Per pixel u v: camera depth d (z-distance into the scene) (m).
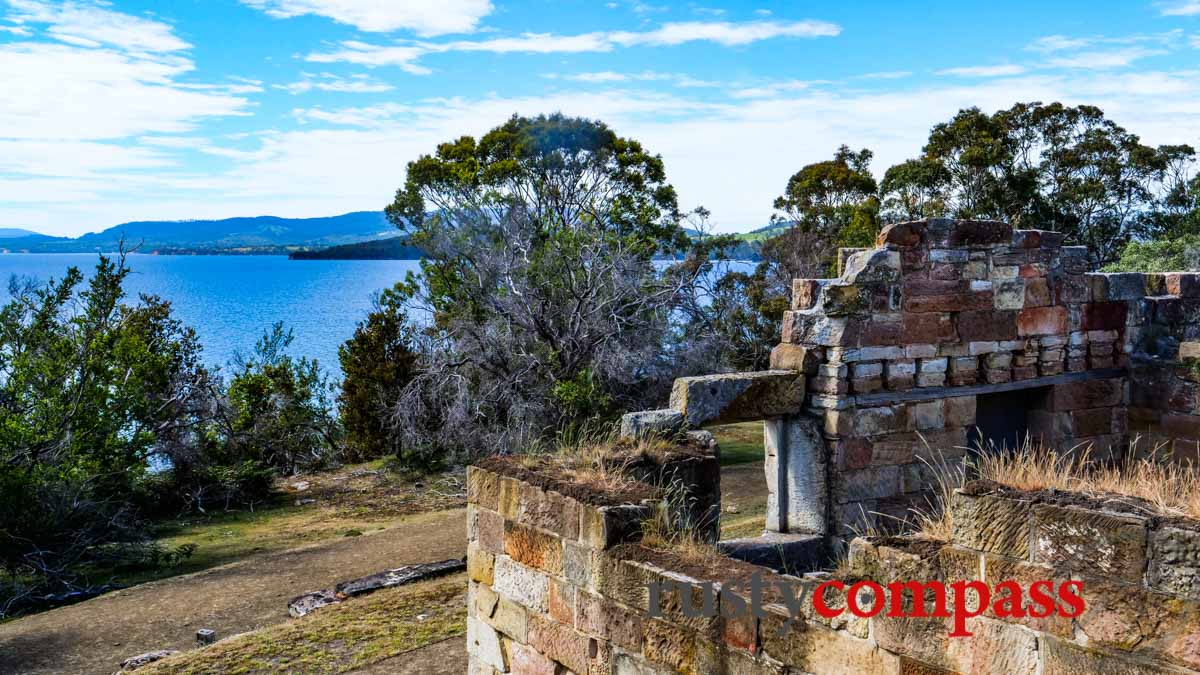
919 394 10.98
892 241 10.73
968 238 11.26
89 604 13.03
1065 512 3.96
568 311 25.28
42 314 21.92
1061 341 12.09
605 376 25.00
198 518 22.64
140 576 16.94
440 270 29.81
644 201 39.56
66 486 18.36
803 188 41.84
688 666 5.37
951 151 38.09
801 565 10.24
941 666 4.35
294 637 9.62
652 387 25.73
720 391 9.92
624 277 25.98
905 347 10.89
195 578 14.19
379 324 29.25
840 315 10.44
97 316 22.36
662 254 39.31
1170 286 12.74
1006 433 12.16
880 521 10.66
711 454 8.18
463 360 25.14
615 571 5.83
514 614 6.75
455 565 12.70
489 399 24.89
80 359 21.23
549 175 38.25
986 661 4.20
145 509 22.83
